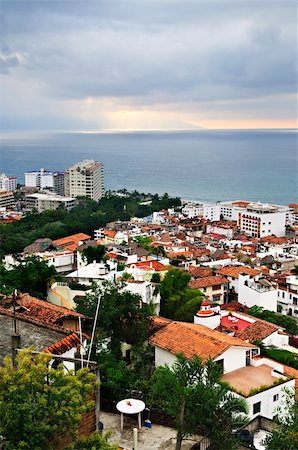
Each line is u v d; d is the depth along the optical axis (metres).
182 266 125.88
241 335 65.12
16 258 112.62
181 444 30.77
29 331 32.53
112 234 171.75
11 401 20.45
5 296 47.25
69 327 42.38
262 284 106.62
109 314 45.38
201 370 28.91
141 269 88.94
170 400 27.70
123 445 30.94
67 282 71.00
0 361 28.19
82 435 24.22
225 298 111.44
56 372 21.64
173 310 75.44
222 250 159.75
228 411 28.39
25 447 19.94
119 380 37.75
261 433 35.38
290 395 37.66
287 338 67.19
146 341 46.16
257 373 44.66
